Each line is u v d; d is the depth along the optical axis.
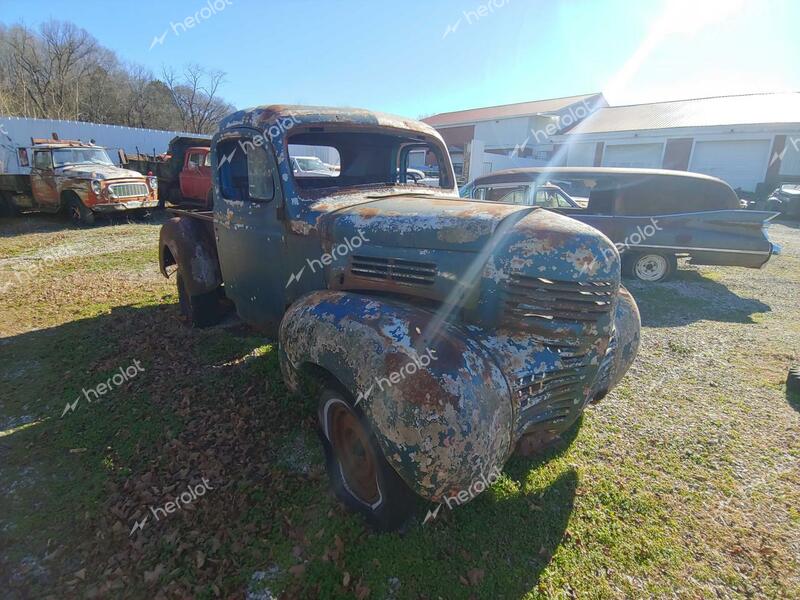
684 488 2.71
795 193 16.92
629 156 24.16
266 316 3.59
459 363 1.93
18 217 13.84
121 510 2.51
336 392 2.31
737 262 6.91
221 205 3.73
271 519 2.45
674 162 22.56
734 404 3.66
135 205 12.70
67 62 34.69
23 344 4.71
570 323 2.12
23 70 34.22
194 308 4.89
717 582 2.11
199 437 3.14
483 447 1.87
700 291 7.07
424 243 2.38
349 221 2.72
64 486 2.72
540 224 2.18
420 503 2.33
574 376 2.17
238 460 2.91
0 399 3.67
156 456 2.96
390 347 2.00
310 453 2.97
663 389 3.91
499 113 34.38
